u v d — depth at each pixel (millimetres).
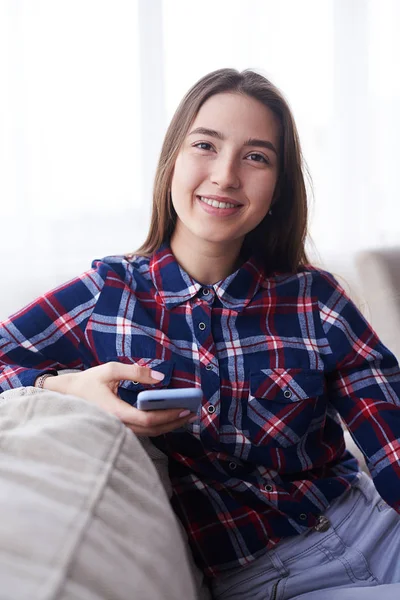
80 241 2344
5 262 2270
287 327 1133
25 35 2242
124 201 2371
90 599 435
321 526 1046
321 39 2533
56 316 1098
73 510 522
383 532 1055
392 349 1437
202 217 1079
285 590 978
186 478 1028
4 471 554
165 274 1133
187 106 1117
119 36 2324
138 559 518
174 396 813
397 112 2609
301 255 1265
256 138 1069
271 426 1055
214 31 2420
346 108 2578
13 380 1011
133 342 1070
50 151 2297
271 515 1034
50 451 595
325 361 1126
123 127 2350
